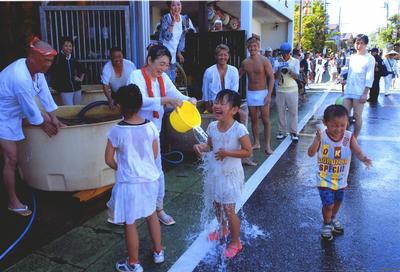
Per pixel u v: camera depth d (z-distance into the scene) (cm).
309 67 2136
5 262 298
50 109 384
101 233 346
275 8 1537
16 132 364
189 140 571
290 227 362
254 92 607
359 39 602
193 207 401
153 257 303
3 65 716
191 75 993
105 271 286
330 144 323
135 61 696
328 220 337
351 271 289
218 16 1084
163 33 599
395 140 722
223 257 306
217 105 298
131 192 275
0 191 446
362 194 447
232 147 303
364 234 347
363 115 1013
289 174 519
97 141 394
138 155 279
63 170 390
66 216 382
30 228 355
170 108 569
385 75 1346
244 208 407
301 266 296
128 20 673
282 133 730
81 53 679
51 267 291
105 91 517
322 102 1283
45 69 352
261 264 298
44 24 653
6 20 703
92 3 684
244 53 948
